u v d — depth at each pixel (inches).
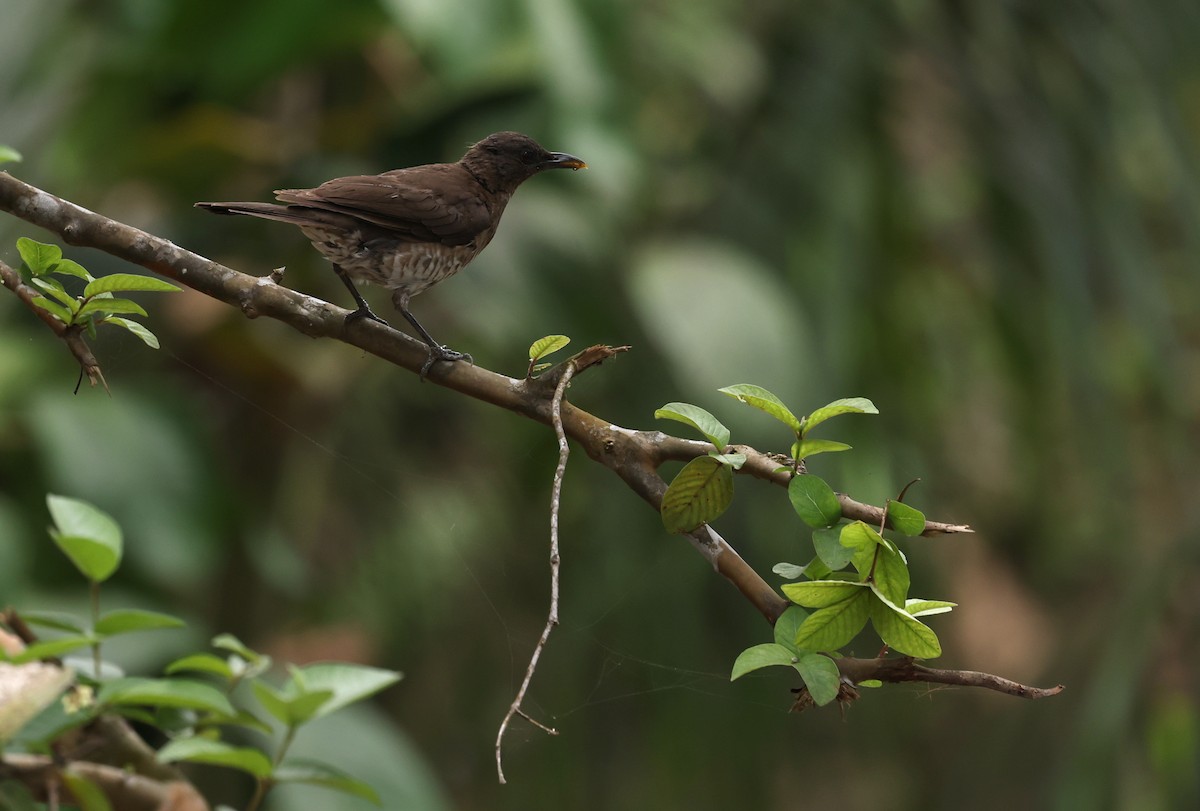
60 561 360.5
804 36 442.9
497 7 346.9
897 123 453.4
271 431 404.2
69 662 144.2
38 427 354.0
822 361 416.8
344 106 414.9
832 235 430.6
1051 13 458.0
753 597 159.9
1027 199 454.3
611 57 369.4
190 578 354.0
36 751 135.9
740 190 433.1
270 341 384.5
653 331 387.2
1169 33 470.0
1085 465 493.7
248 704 323.9
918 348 468.1
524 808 468.4
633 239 418.3
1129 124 477.7
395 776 331.9
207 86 378.9
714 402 384.8
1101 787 447.2
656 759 457.7
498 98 377.4
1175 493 512.1
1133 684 450.9
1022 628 588.4
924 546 505.4
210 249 386.6
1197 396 553.0
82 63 384.5
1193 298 519.8
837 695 148.9
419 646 481.4
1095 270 465.7
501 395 181.5
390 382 447.2
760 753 461.4
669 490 161.0
